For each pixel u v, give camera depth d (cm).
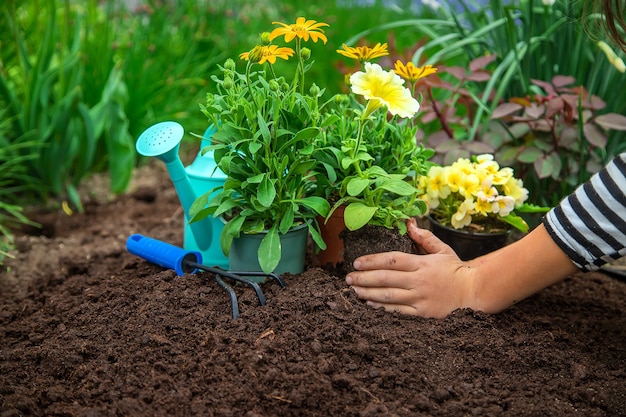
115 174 178
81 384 106
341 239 125
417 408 102
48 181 175
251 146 112
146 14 215
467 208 129
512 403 103
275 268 122
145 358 108
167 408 101
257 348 108
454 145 148
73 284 130
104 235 158
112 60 190
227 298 118
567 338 116
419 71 118
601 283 139
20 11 193
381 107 120
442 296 116
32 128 172
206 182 128
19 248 153
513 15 170
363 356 108
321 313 114
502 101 165
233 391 103
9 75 183
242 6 248
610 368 111
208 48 220
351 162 114
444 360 109
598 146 144
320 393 103
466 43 161
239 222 117
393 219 121
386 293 116
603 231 106
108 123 180
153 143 122
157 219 167
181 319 114
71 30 195
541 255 110
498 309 116
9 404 102
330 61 219
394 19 248
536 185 155
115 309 118
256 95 117
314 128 112
